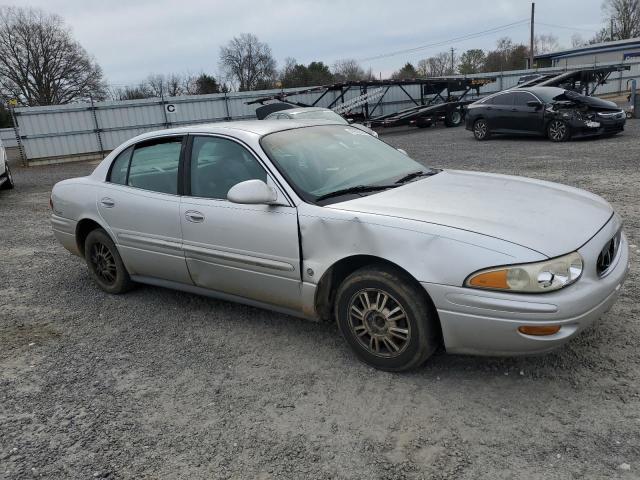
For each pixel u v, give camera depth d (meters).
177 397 3.22
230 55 75.88
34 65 61.38
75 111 23.98
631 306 3.87
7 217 9.74
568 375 3.09
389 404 2.96
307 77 75.50
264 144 3.76
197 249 3.97
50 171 19.92
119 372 3.58
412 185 3.68
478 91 29.89
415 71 82.38
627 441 2.51
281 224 3.46
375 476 2.43
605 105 14.09
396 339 3.18
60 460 2.71
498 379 3.11
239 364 3.56
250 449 2.69
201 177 4.02
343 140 4.23
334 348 3.66
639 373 3.04
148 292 5.07
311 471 2.49
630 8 73.88
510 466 2.41
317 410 2.97
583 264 2.82
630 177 8.61
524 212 3.12
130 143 4.66
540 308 2.65
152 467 2.61
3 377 3.62
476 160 12.44
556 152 12.52
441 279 2.86
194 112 26.69
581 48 58.62
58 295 5.19
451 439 2.64
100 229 4.91
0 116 57.59
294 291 3.52
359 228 3.13
